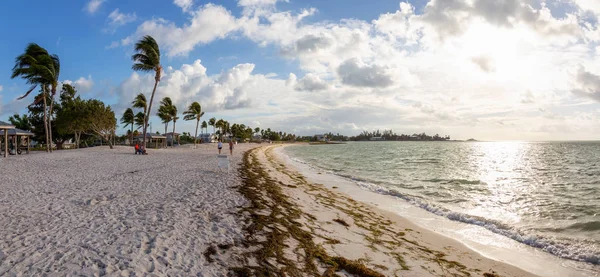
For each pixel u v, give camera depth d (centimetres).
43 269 491
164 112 6619
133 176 1567
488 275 635
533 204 1411
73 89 5288
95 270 493
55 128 5272
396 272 604
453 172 2842
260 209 983
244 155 4206
